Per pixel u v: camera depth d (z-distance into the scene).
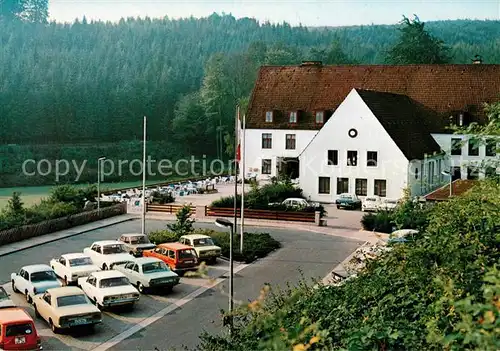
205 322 24.05
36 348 20.52
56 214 44.25
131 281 28.67
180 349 21.11
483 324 7.35
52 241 39.75
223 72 119.19
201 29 191.12
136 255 34.78
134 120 126.56
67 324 22.30
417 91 61.47
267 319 9.51
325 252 36.53
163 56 153.50
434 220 14.07
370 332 9.59
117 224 46.16
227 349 13.53
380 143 52.34
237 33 195.88
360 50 183.12
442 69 62.25
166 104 129.88
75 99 124.81
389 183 52.31
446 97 60.28
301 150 61.53
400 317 11.43
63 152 112.31
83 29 174.75
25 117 119.56
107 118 125.19
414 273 12.62
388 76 63.31
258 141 63.00
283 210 47.19
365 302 12.97
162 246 32.28
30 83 125.00
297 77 65.31
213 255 33.84
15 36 157.00
